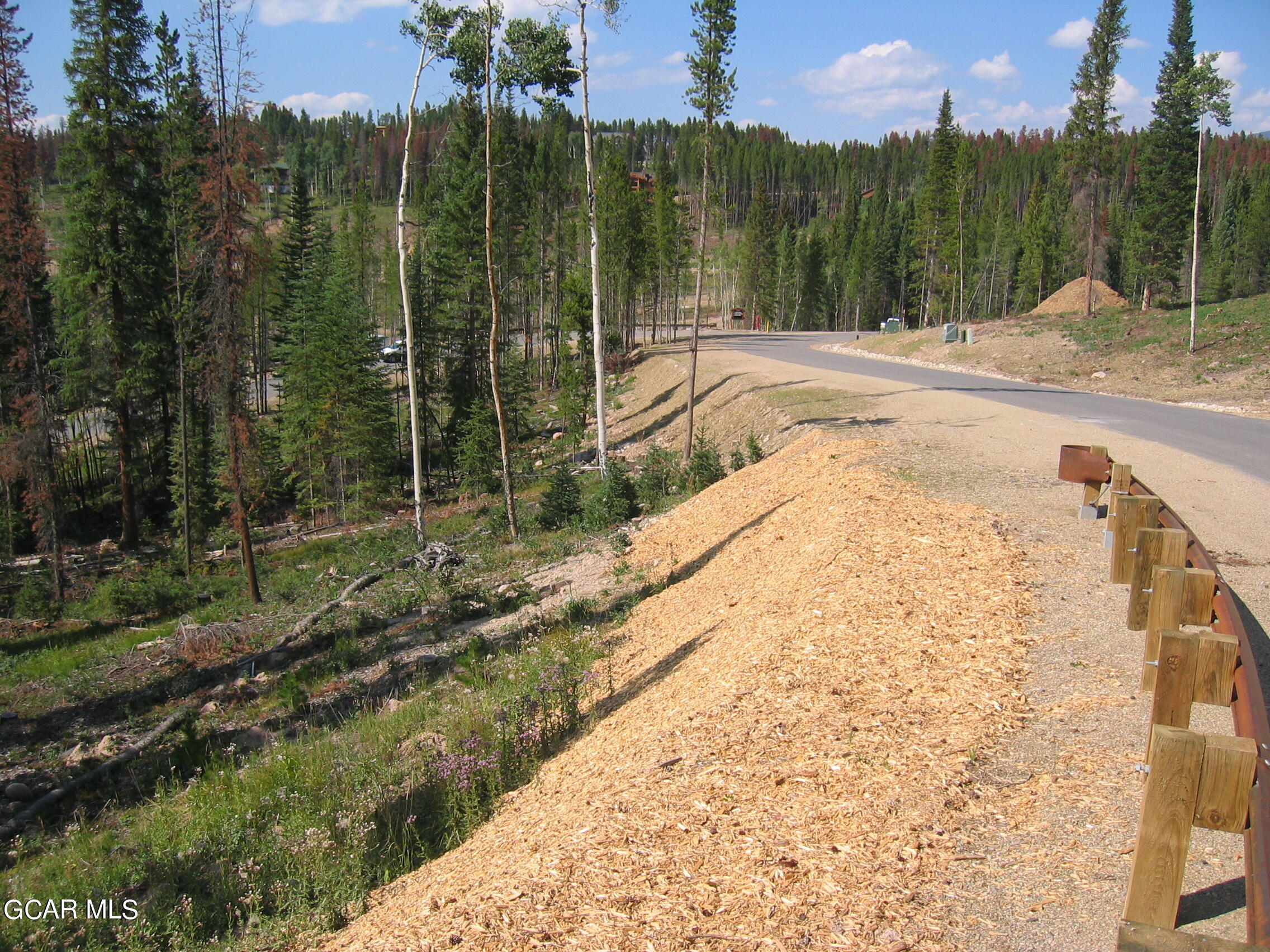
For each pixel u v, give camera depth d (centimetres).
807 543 1118
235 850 763
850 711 613
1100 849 415
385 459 3750
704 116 2509
